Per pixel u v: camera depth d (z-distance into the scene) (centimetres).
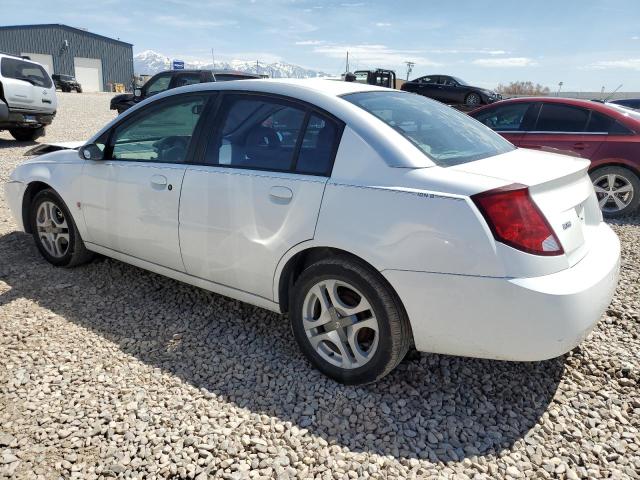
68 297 367
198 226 308
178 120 329
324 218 255
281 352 302
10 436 229
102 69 6569
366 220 243
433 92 2172
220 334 322
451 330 234
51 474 209
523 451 227
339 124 264
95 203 369
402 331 249
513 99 714
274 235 275
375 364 254
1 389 261
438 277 228
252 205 282
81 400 253
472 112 746
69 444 225
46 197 407
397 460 221
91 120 1681
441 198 227
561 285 220
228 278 307
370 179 247
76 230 397
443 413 251
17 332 316
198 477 208
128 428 235
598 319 240
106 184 359
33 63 1143
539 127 682
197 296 372
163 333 321
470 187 225
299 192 264
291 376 278
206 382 272
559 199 241
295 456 220
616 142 631
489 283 220
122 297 369
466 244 221
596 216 288
